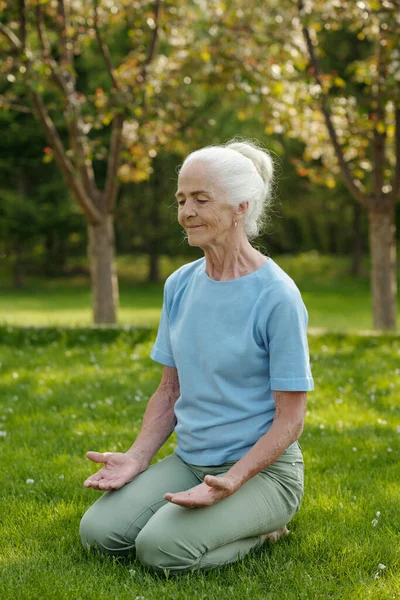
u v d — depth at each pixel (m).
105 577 2.89
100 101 10.18
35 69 9.35
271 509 2.99
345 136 10.93
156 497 3.06
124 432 5.00
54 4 10.80
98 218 11.00
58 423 5.27
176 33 11.02
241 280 3.01
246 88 9.79
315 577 2.89
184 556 2.85
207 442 3.05
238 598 2.73
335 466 4.31
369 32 10.33
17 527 3.43
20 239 26.78
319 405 5.86
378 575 2.94
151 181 28.31
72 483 4.01
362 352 8.10
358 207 28.11
